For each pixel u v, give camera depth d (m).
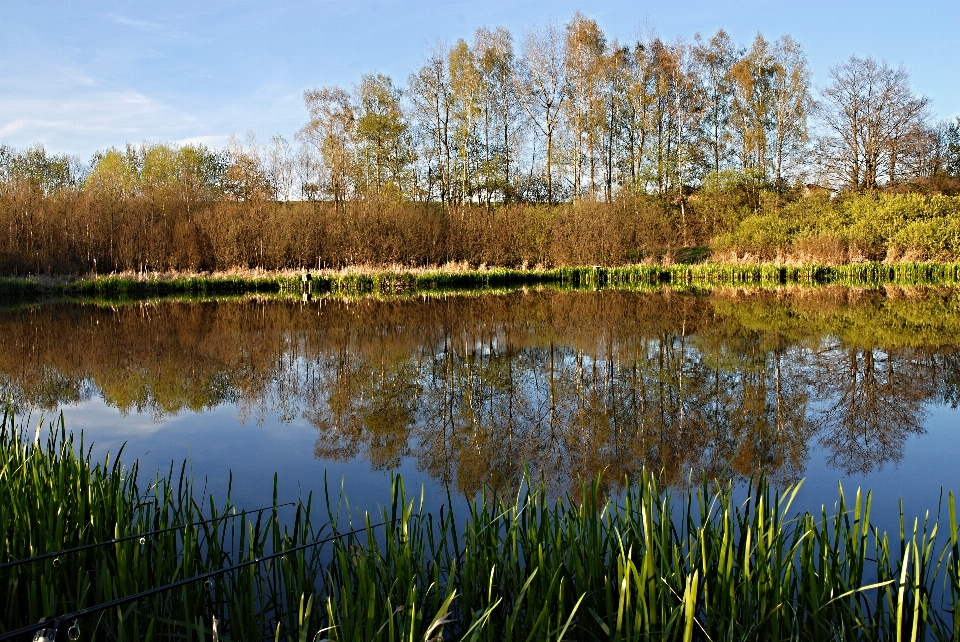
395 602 2.47
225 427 6.06
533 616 2.38
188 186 28.72
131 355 9.80
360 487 4.45
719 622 2.29
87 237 24.97
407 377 8.15
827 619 2.46
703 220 31.52
